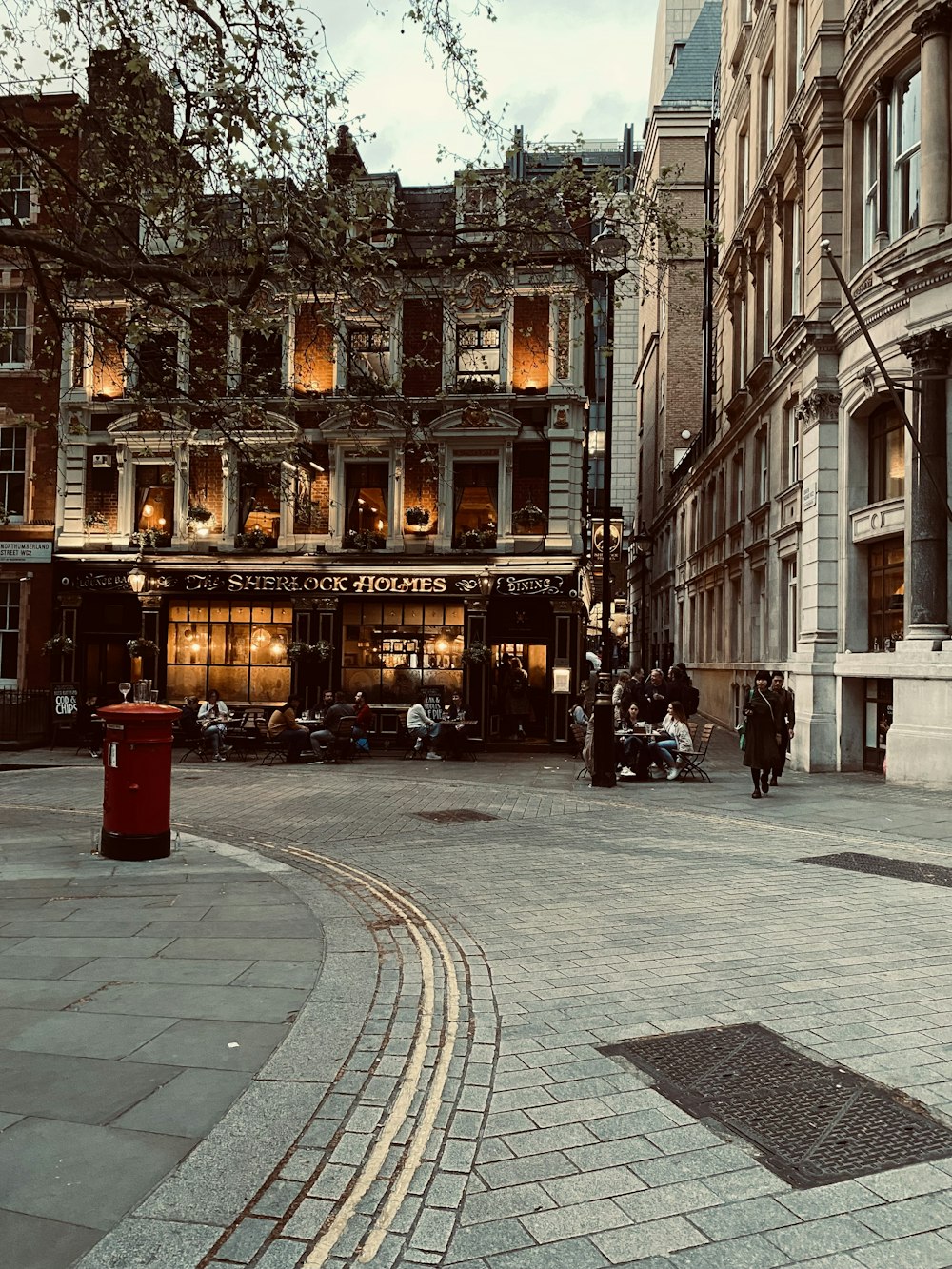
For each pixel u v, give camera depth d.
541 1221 3.05
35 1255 2.79
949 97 15.38
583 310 23.97
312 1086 4.02
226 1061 4.26
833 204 18.78
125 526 25.22
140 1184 3.20
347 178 11.62
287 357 24.36
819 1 19.27
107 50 9.96
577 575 23.98
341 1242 2.92
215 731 21.08
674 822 12.22
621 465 82.94
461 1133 3.65
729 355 29.36
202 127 9.71
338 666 24.55
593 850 10.10
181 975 5.52
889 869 8.99
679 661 43.47
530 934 6.63
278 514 24.89
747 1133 3.65
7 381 25.31
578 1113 3.82
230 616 25.08
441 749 22.64
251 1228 2.97
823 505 18.55
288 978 5.52
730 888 8.17
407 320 24.50
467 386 23.94
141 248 12.31
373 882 8.44
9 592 25.47
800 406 19.58
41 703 24.08
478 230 11.98
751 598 26.39
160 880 8.29
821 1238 2.97
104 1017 4.81
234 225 11.59
